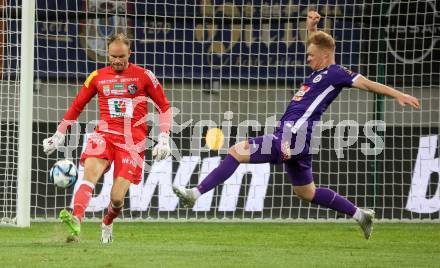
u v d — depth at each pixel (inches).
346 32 1606.8
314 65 908.0
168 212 1531.7
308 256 855.1
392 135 1592.0
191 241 1159.0
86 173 930.7
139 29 1589.6
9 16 1449.3
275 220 1536.7
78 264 732.7
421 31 1595.7
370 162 1592.0
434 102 1619.1
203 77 1604.3
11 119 1485.0
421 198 1574.8
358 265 775.1
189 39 1598.2
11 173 1472.7
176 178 1537.9
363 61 1612.9
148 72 954.1
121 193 937.5
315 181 1592.0
